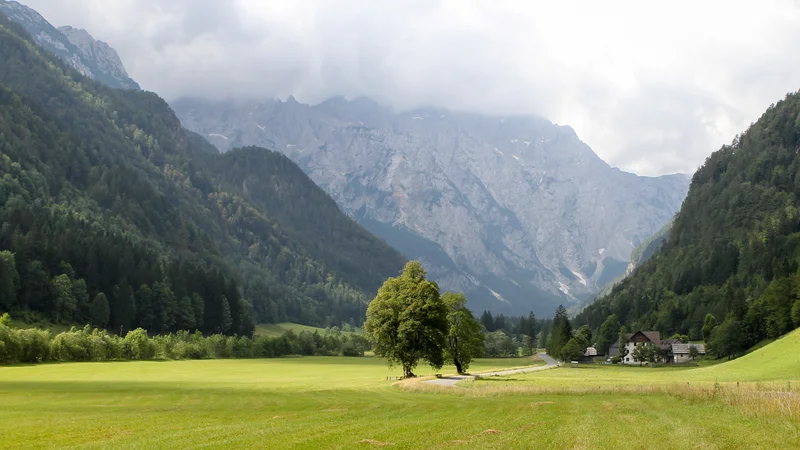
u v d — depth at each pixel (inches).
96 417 1787.6
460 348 4549.7
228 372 5004.9
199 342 7313.0
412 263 3789.4
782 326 6102.4
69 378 3868.1
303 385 3422.7
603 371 5452.8
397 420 1649.9
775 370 3959.2
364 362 7185.0
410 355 3634.4
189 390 2967.5
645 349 7687.0
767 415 1582.2
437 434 1348.4
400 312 3641.7
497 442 1219.9
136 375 4347.9
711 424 1455.5
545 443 1204.5
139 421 1675.7
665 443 1186.0
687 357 7578.7
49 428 1528.1
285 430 1439.5
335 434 1355.8
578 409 1903.3
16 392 2760.8
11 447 1240.8
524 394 2507.4
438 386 2807.6
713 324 7805.1
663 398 2228.1
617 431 1365.7
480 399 2359.7
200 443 1257.4
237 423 1611.7
